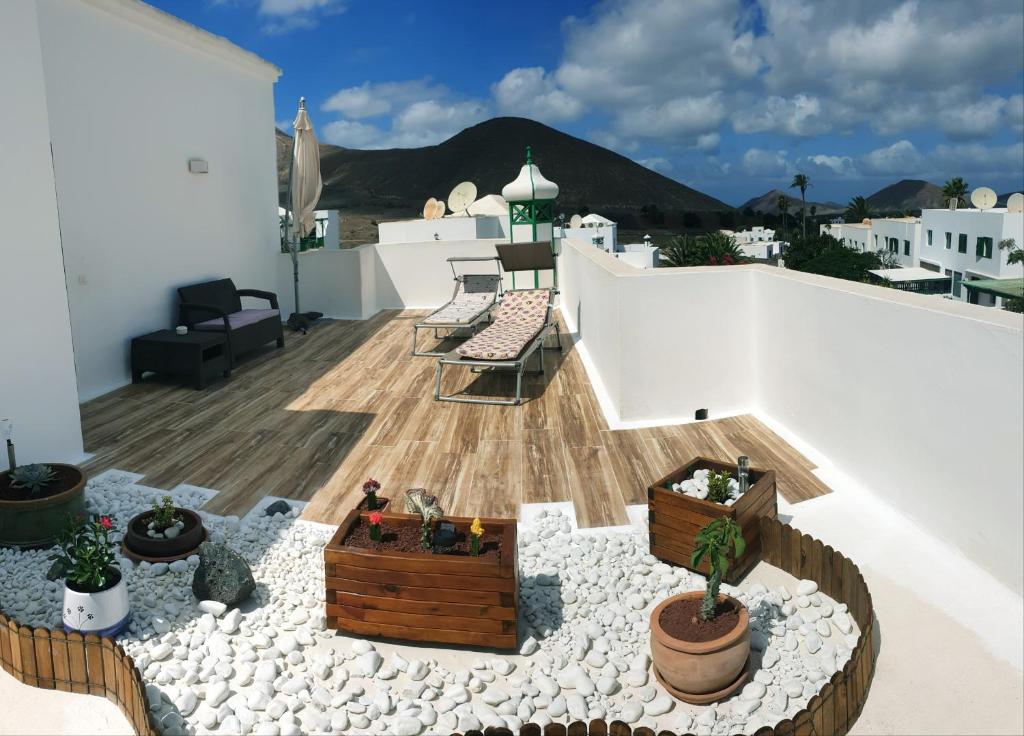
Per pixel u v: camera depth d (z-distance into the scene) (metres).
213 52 8.29
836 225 62.50
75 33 6.25
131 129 7.00
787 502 4.05
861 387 4.14
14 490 3.85
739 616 2.76
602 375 6.52
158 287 7.45
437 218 22.22
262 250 9.70
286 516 4.08
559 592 3.34
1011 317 3.16
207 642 2.99
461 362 6.16
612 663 2.85
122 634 3.05
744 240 60.06
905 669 2.72
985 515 3.19
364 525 3.30
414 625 2.99
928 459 3.56
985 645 2.82
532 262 8.85
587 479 4.52
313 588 3.39
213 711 2.59
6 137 4.41
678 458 4.76
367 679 2.81
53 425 4.83
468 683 2.79
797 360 4.89
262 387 6.80
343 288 10.20
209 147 8.34
